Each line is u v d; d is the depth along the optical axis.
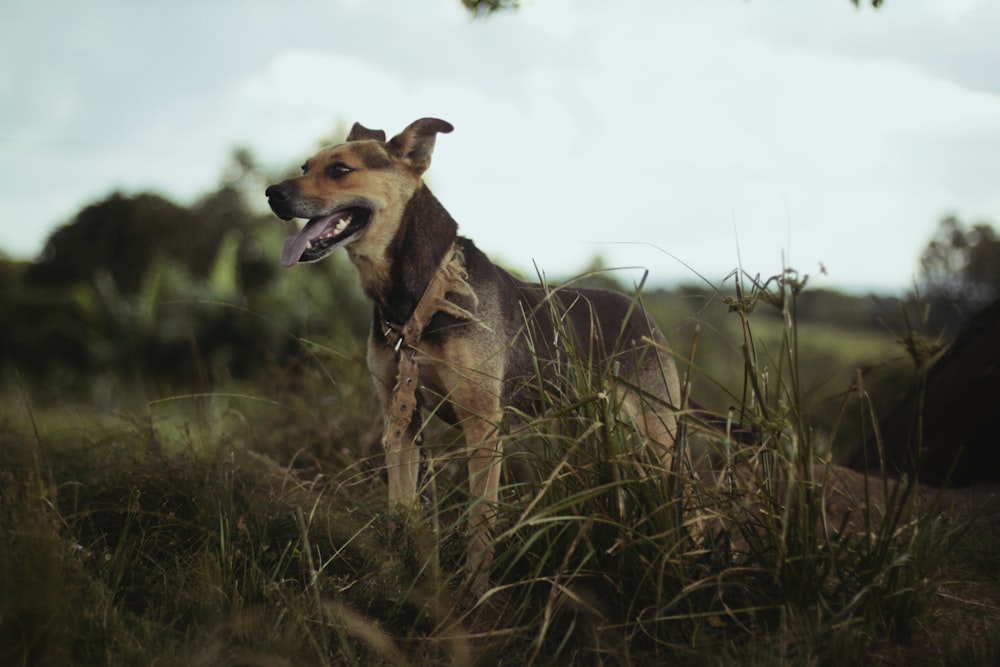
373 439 4.48
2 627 2.20
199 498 3.30
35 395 8.16
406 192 3.54
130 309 13.05
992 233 8.29
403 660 2.45
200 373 5.06
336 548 3.08
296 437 4.68
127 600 2.73
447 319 3.37
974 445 4.67
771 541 2.62
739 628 2.57
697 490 2.68
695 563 2.65
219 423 4.90
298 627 2.54
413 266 3.47
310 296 12.23
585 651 2.54
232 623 2.48
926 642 2.50
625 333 4.02
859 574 2.57
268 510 3.27
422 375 3.44
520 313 3.68
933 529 2.80
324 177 3.46
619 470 2.64
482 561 2.60
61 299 14.17
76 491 3.22
